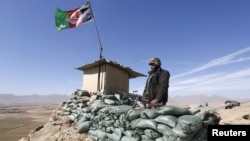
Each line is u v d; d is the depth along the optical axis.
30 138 12.49
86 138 9.29
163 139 5.04
